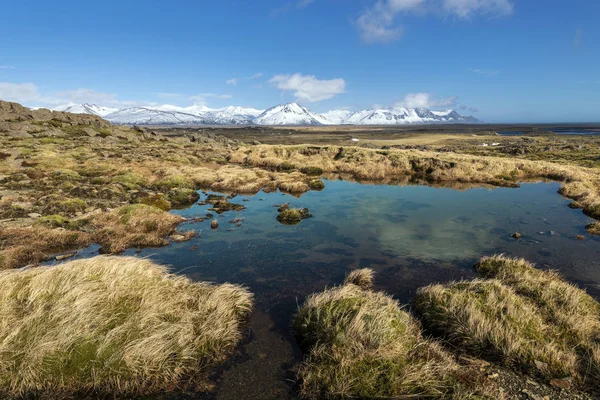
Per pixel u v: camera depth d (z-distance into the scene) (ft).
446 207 87.56
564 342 29.37
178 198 88.38
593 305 35.76
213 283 43.80
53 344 25.68
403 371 25.77
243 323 34.73
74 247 54.39
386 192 108.06
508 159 161.17
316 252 55.62
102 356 25.73
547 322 32.40
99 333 27.66
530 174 142.20
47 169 109.40
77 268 36.40
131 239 57.26
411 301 39.29
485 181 128.36
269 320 35.53
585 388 24.66
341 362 26.50
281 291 42.14
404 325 31.42
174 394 24.86
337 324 30.32
